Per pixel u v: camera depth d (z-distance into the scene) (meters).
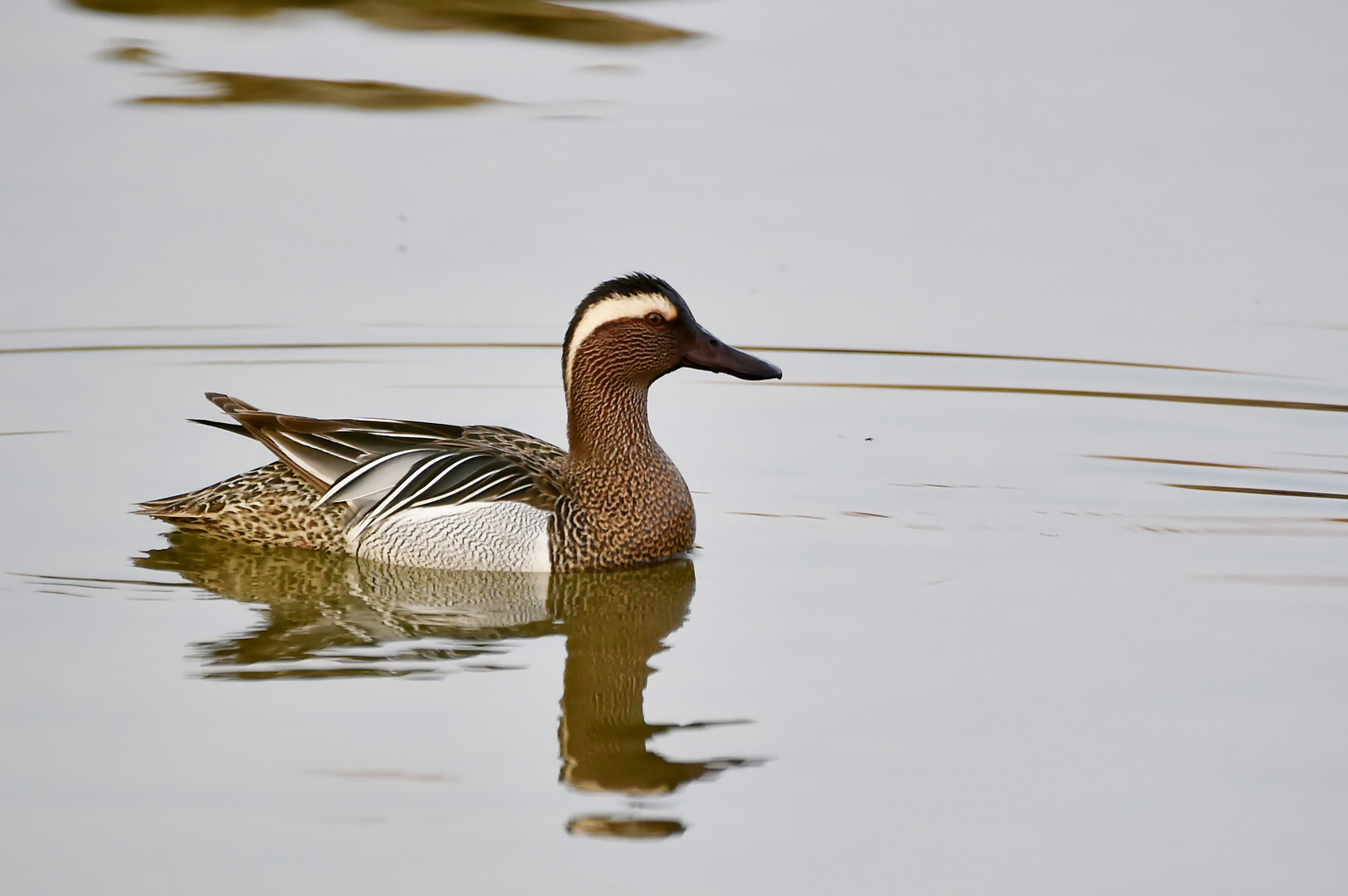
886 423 14.99
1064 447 14.35
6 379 15.41
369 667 9.89
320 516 11.96
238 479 12.21
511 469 12.03
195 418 14.73
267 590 11.27
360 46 23.28
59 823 7.99
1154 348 16.30
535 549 11.71
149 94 21.17
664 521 11.88
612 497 11.84
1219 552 11.91
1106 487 13.40
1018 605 10.90
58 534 12.12
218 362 16.05
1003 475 13.68
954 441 14.53
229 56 22.48
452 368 16.11
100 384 15.41
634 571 11.85
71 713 9.12
